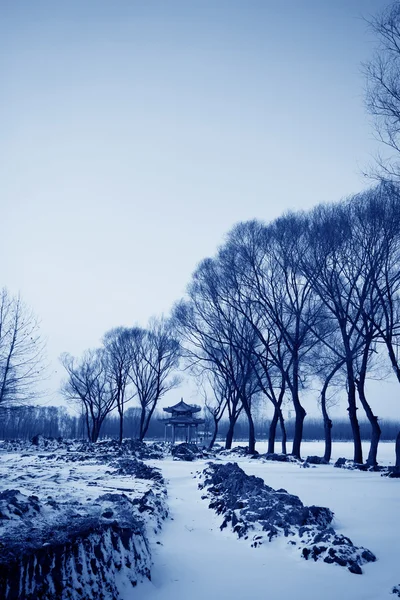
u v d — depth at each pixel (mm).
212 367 44312
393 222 22828
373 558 7023
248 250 30078
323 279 26750
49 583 4781
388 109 13938
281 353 36812
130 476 17656
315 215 26609
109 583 5555
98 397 61375
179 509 11922
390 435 113375
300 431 30891
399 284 24922
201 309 36469
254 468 22625
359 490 14203
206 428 76250
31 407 28781
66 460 28312
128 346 54625
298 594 5875
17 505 6609
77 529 5777
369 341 26047
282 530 8445
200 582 6348
